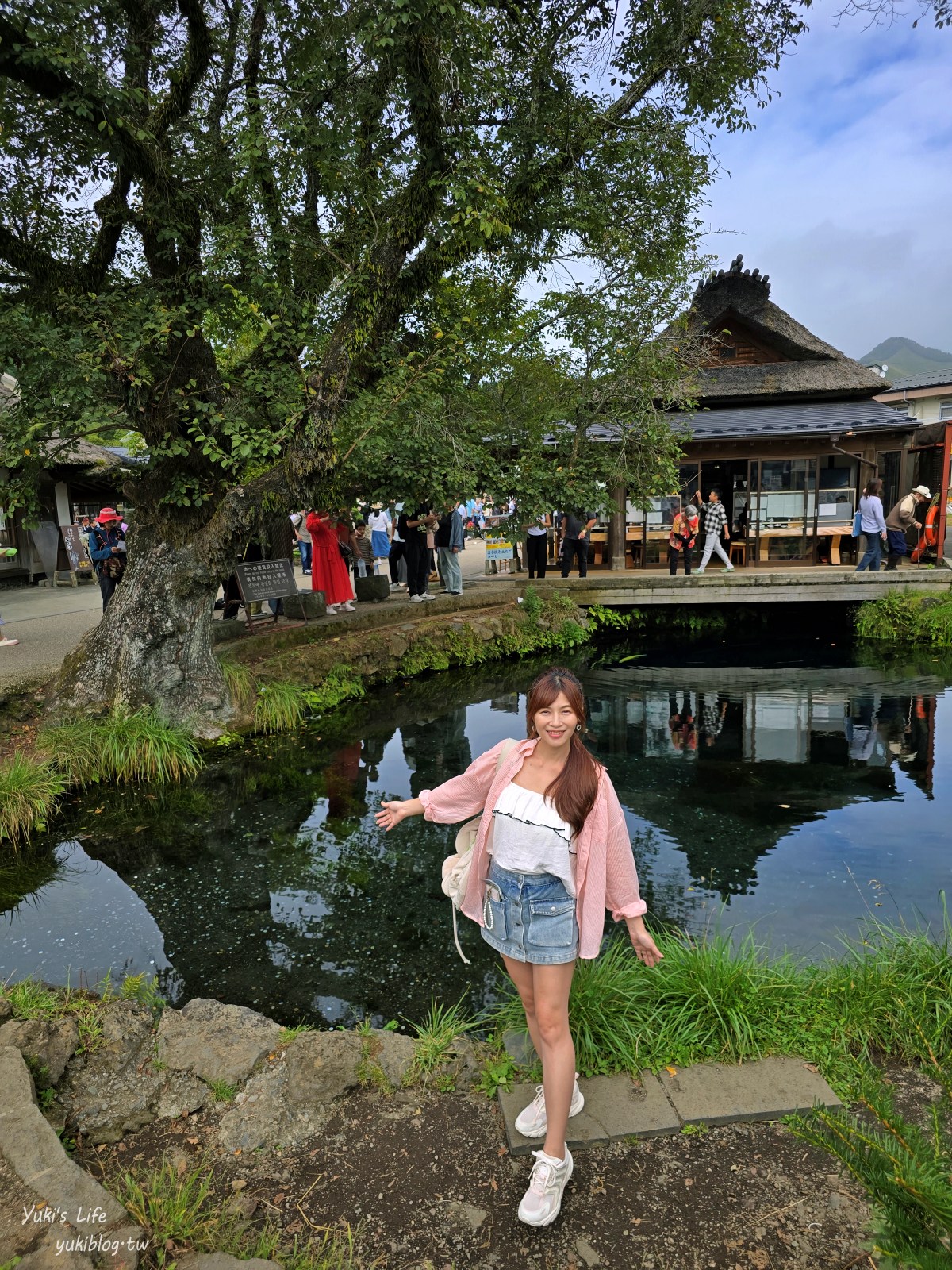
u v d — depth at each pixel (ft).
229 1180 7.31
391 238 23.07
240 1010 10.20
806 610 50.55
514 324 29.73
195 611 24.58
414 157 21.91
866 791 20.93
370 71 22.88
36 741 21.68
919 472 51.83
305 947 13.56
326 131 21.89
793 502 52.21
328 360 22.99
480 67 24.82
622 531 52.26
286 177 23.12
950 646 39.37
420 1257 6.41
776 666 37.19
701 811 19.71
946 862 16.49
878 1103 5.16
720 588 45.57
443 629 37.47
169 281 22.44
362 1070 8.73
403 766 23.31
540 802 6.81
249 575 30.94
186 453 22.25
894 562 46.24
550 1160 6.60
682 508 54.08
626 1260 6.31
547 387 32.73
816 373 58.08
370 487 26.96
